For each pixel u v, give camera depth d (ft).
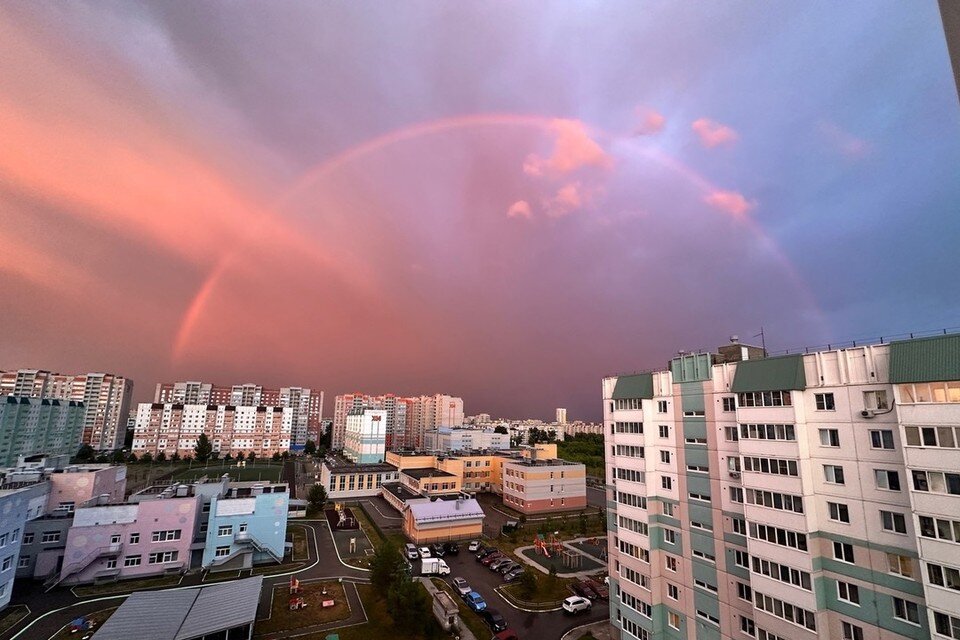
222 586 176.55
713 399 141.79
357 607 183.52
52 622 166.50
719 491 137.80
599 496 420.77
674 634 146.72
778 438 119.24
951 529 89.40
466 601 190.60
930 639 90.89
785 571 114.32
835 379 112.27
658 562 153.69
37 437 531.91
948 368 92.32
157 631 143.02
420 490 351.05
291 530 289.12
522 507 352.69
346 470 408.05
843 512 108.27
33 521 213.05
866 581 103.04
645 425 160.15
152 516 218.18
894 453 100.94
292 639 157.89
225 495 247.91
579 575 225.35
